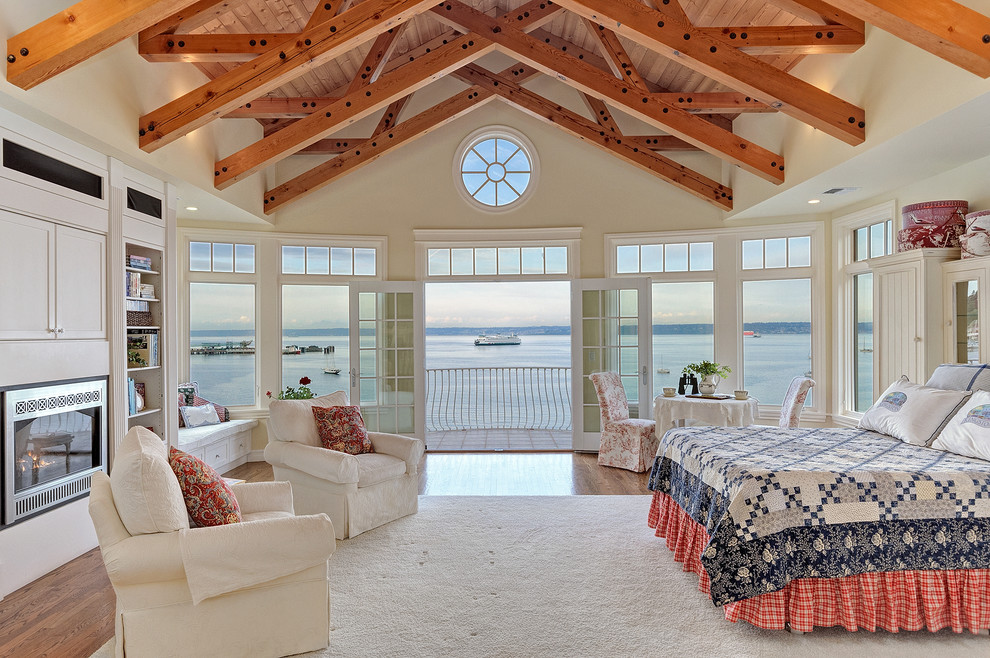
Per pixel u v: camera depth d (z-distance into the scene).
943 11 2.98
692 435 3.76
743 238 6.73
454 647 2.60
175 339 4.93
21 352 3.29
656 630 2.74
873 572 2.64
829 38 4.09
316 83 6.09
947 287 4.20
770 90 4.09
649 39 4.03
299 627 2.55
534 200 7.04
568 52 6.52
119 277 4.14
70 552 3.66
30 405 3.35
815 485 2.68
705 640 2.65
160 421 4.79
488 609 2.96
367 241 7.00
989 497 2.66
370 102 5.07
